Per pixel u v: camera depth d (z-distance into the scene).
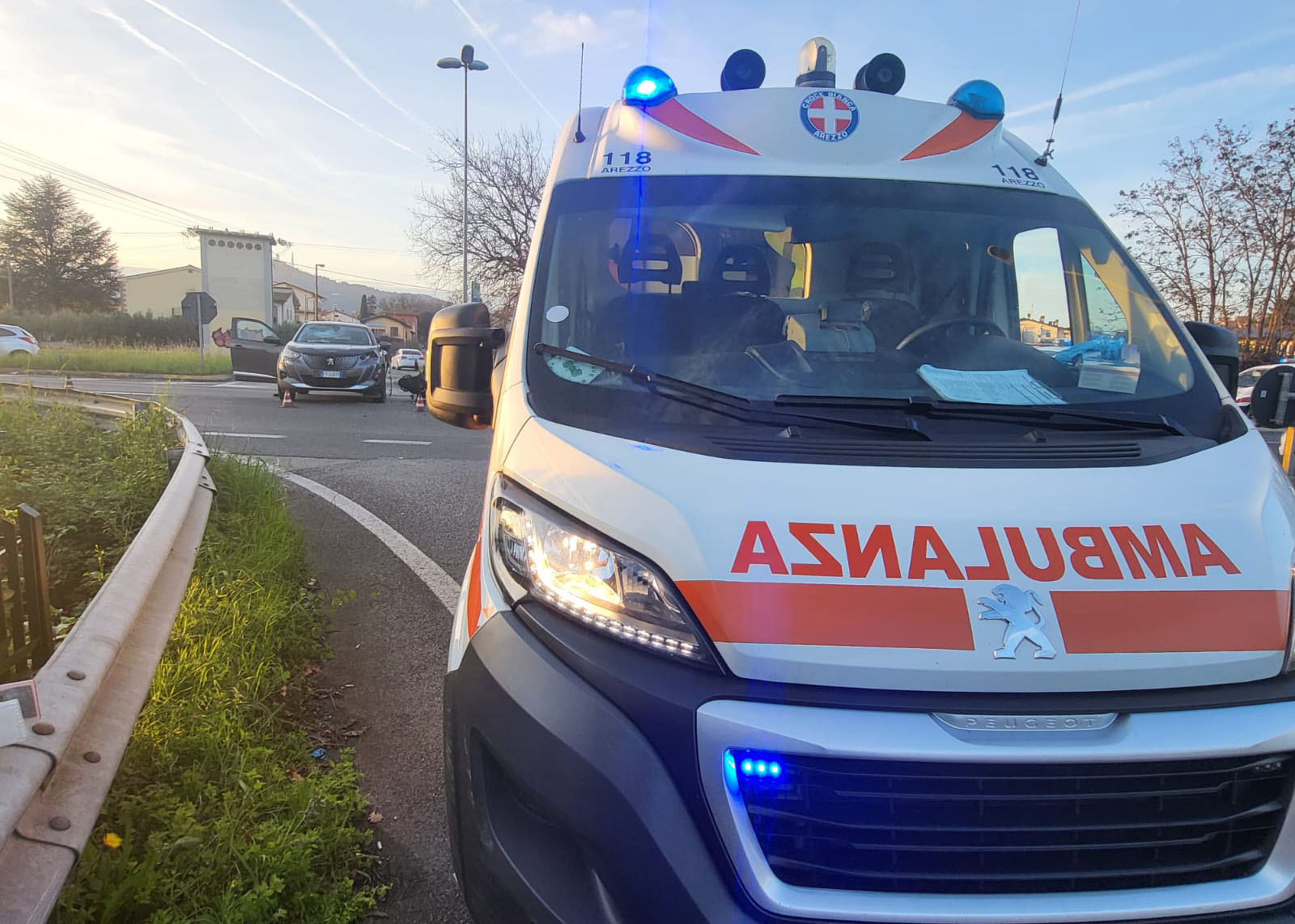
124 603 2.81
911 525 1.82
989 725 1.65
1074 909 1.64
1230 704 1.71
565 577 1.90
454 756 2.03
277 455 9.83
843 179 2.97
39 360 23.23
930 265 2.91
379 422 13.63
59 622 3.73
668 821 1.65
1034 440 2.21
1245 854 1.72
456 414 3.05
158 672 3.28
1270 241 23.50
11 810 1.70
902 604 1.70
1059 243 2.95
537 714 1.78
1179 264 24.83
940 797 1.64
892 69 3.31
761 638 1.69
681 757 1.67
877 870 1.65
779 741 1.63
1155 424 2.29
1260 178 23.12
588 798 1.69
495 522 2.18
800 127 3.03
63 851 1.85
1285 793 1.72
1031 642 1.67
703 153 2.99
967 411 2.31
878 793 1.64
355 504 7.32
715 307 2.70
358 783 3.12
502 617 1.99
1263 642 1.75
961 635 1.68
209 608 3.91
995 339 2.80
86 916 2.13
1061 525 1.85
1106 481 2.00
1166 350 2.60
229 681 3.36
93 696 2.28
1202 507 1.94
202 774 2.84
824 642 1.68
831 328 2.74
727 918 1.60
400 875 2.66
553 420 2.29
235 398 16.91
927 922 1.61
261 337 21.05
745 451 2.06
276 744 3.21
